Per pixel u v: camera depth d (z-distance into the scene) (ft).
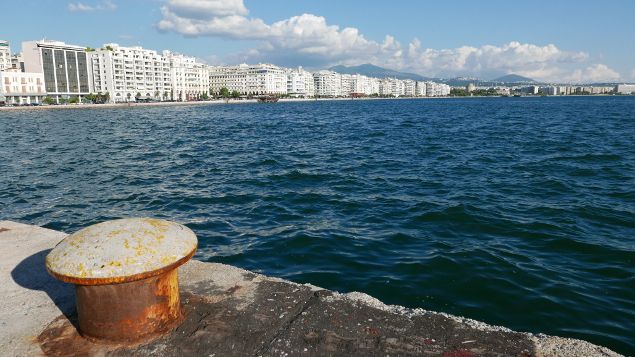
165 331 9.96
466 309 19.51
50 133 138.51
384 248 27.61
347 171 58.13
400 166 62.13
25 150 92.58
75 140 114.21
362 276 23.25
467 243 28.19
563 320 18.52
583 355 9.10
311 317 10.52
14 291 12.24
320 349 9.36
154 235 10.00
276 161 69.15
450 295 20.81
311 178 53.31
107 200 45.11
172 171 62.03
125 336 9.61
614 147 80.69
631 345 16.74
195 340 9.67
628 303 19.95
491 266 24.08
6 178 59.67
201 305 11.09
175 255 9.71
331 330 10.01
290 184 49.85
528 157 69.05
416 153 77.20
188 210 39.78
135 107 426.51
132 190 49.49
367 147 88.63
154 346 9.48
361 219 34.73
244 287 12.06
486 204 38.27
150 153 84.12
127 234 9.82
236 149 88.58
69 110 356.38
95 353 9.34
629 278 22.62
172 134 130.52
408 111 302.45
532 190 44.24
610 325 18.11
